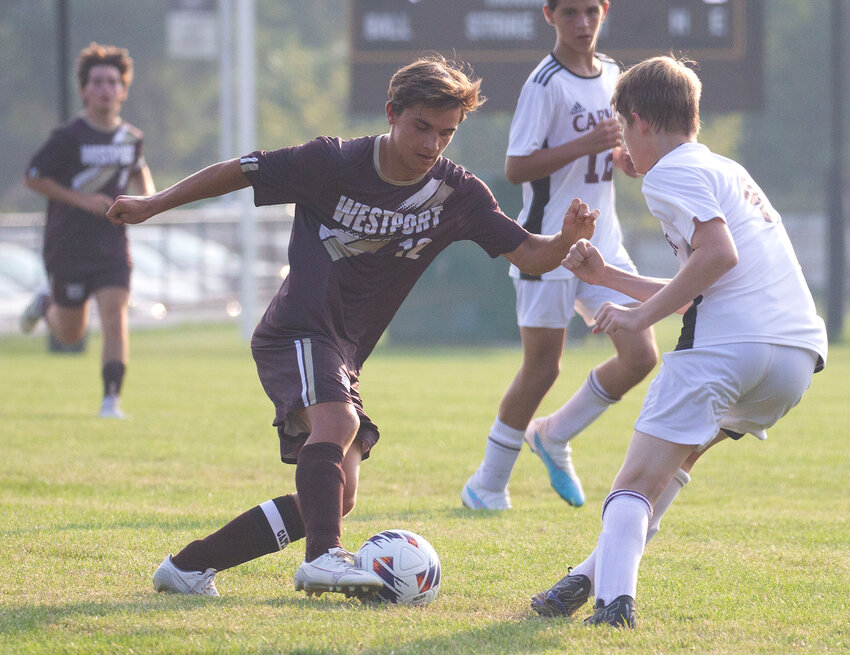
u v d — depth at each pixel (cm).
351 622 1280
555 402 4056
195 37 9088
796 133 15525
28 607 1337
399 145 1374
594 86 2212
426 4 6044
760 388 1366
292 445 1431
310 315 1411
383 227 1420
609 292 2167
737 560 1725
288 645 1177
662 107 1415
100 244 3344
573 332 7200
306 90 18238
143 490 2350
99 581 1504
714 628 1312
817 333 1377
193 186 1395
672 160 1377
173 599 1390
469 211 1470
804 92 15388
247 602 1386
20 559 1628
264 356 1426
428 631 1254
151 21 19525
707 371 1331
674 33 5912
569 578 1369
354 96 6109
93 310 8719
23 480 2403
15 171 18700
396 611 1348
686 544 1859
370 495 2380
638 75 1435
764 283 1359
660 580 1580
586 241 1453
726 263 1297
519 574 1609
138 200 1394
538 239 1506
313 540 1317
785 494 2452
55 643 1185
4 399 3875
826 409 4003
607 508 1340
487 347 6875
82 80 3319
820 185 15638
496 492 2228
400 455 2889
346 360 1441
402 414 3691
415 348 6800
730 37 5912
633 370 2136
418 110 1348
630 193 13862
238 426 3316
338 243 1423
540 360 2178
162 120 19888
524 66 6016
